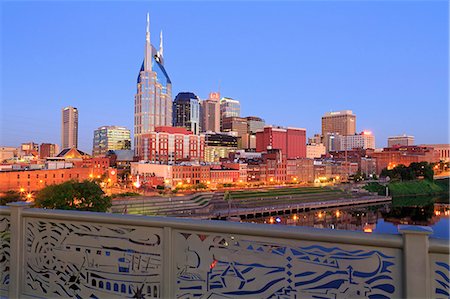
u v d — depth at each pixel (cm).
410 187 13100
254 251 273
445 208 10050
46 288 353
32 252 363
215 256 285
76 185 3631
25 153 18100
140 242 309
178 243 297
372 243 238
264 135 19712
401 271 234
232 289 278
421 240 225
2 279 377
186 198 8212
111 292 319
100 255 327
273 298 267
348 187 12544
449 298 221
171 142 14825
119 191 8869
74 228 342
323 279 254
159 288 299
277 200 9619
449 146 17288
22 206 368
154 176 10175
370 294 241
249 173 12306
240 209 8044
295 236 258
